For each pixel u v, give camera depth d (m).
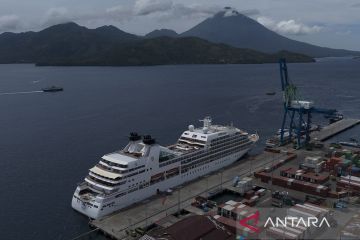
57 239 93.88
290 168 132.38
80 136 193.12
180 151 128.62
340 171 130.12
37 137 191.50
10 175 136.12
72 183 128.38
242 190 118.44
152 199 113.00
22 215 105.94
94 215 101.88
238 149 149.75
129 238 91.06
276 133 199.12
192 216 93.56
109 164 109.12
